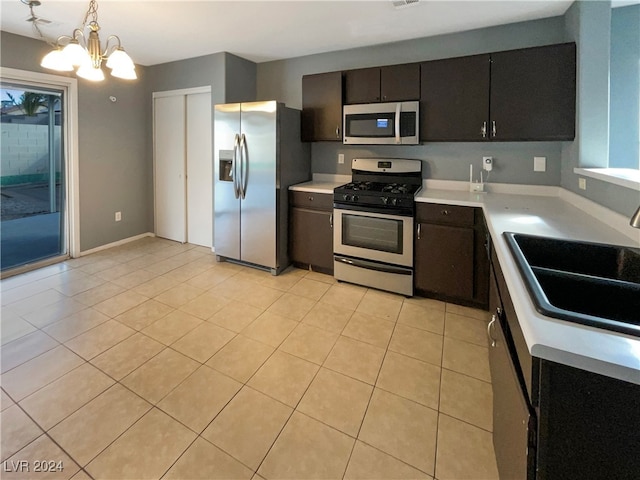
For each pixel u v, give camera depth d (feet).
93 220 13.82
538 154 9.69
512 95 8.71
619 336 2.50
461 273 9.17
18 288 10.44
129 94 14.58
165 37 10.89
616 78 8.64
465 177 10.65
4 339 7.70
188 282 11.08
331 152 12.64
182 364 6.93
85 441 5.08
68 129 12.72
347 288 10.69
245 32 10.34
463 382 6.44
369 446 5.08
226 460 4.83
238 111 11.53
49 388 6.17
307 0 8.29
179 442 5.10
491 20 9.34
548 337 2.52
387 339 7.88
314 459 4.86
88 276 11.46
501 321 4.38
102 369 6.73
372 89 10.42
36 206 13.12
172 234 15.66
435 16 9.10
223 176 12.34
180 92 13.93
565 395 2.42
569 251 4.96
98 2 8.45
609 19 7.55
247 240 12.09
